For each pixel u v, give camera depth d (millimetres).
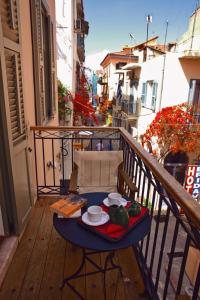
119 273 1669
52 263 1736
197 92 8352
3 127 1609
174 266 2793
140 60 13414
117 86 17641
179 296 1104
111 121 19109
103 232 1210
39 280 1591
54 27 4105
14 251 1814
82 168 2152
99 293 1517
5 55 1606
